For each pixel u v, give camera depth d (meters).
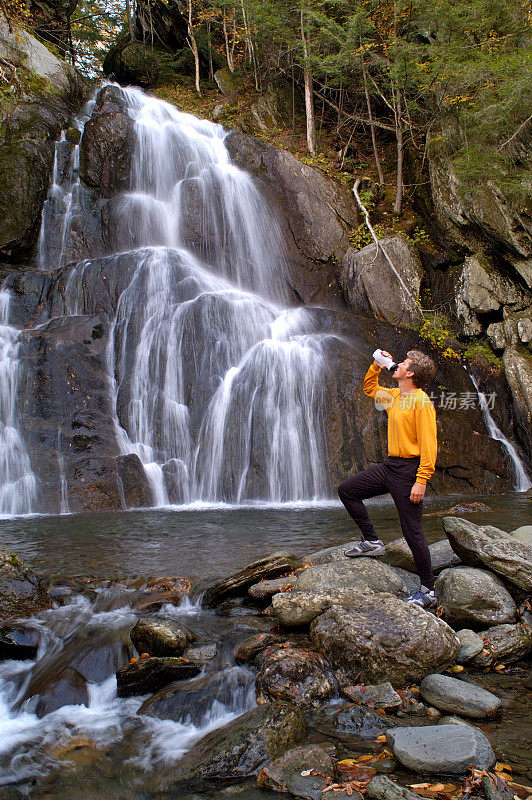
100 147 14.38
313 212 13.80
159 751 2.81
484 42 12.88
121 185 14.34
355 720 2.86
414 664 3.21
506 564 3.91
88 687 3.38
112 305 10.66
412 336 11.36
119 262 11.01
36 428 8.76
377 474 4.04
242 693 3.20
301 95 19.00
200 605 4.20
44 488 8.09
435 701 2.98
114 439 9.05
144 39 21.61
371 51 15.37
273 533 6.07
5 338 9.56
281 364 9.69
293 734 2.72
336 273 13.47
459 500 8.48
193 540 5.77
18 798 2.47
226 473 9.19
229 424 9.41
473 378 11.44
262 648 3.53
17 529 6.45
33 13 18.27
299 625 3.73
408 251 12.93
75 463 8.42
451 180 12.92
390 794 2.22
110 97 15.58
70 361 9.52
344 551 4.46
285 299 13.55
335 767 2.48
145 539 5.84
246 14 17.73
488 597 3.72
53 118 15.52
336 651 3.32
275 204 14.15
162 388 9.79
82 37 23.14
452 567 4.23
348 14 15.40
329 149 17.31
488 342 12.09
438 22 13.70
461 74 12.58
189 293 10.95
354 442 9.34
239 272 13.44
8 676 3.51
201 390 9.76
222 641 3.66
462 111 13.24
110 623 3.87
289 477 9.21
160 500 8.76
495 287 12.21
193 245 13.50
